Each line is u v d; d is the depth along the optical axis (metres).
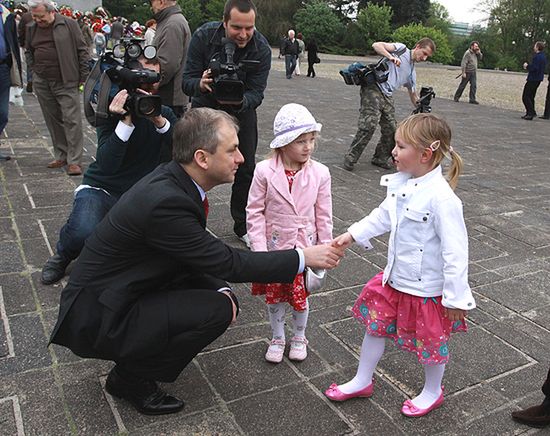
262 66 3.54
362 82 5.94
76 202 3.04
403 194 2.11
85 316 2.00
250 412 2.21
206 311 2.05
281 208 2.52
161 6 3.97
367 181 5.81
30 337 2.61
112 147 2.73
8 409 2.14
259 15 45.56
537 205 5.39
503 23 49.69
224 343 2.70
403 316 2.16
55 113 5.29
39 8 4.77
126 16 47.31
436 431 2.18
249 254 2.10
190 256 1.98
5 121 5.62
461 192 5.70
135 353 1.99
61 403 2.19
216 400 2.28
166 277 2.10
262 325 2.89
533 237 4.45
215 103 3.44
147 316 1.99
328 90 15.25
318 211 2.60
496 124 11.07
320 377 2.47
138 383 2.13
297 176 2.51
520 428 2.22
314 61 19.78
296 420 2.19
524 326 3.03
